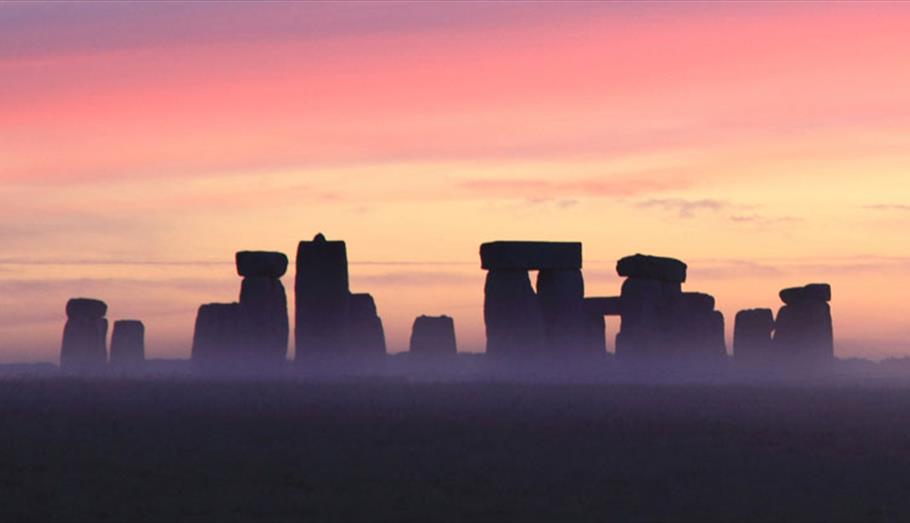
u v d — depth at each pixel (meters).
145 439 83.81
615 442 85.00
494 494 66.81
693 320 198.62
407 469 73.31
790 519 62.47
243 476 71.00
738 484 70.56
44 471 72.19
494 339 167.75
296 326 163.12
